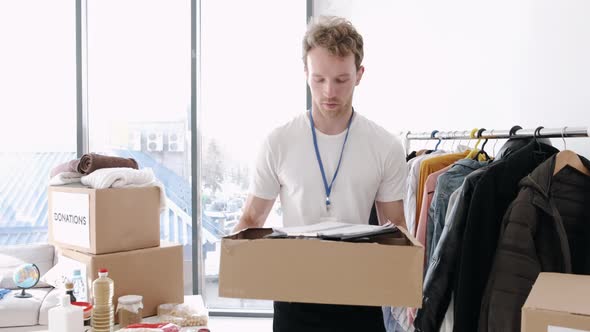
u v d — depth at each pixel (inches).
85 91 149.5
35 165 155.2
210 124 150.6
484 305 51.9
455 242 57.3
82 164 86.4
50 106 151.7
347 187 54.3
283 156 55.3
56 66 150.6
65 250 84.5
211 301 153.0
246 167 151.3
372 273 36.0
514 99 80.7
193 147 146.6
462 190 57.4
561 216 51.6
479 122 91.7
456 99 100.0
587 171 51.6
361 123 55.5
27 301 106.7
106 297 70.1
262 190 56.8
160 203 86.4
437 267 58.4
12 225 157.3
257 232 44.4
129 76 151.7
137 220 82.7
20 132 152.6
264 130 149.9
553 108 70.3
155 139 152.9
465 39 96.5
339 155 54.4
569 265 48.8
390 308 84.4
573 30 65.7
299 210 55.3
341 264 36.4
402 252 35.6
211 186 152.4
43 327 104.1
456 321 54.8
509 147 63.9
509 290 49.8
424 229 72.2
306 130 55.1
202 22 148.3
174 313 80.8
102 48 151.0
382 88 124.3
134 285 81.4
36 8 149.2
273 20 147.0
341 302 36.3
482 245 53.9
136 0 149.8
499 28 85.3
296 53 146.9
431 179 72.1
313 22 51.4
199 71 147.9
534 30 75.0
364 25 128.5
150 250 83.5
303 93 147.8
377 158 54.7
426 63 110.8
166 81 151.4
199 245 148.6
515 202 51.6
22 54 150.2
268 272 37.2
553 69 70.2
